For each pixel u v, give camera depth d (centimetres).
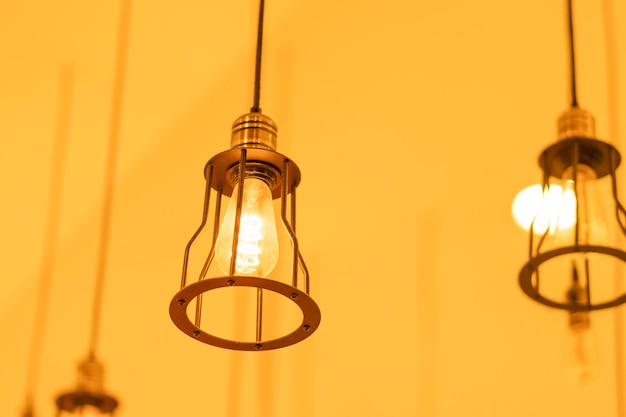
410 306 428
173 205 500
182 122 504
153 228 506
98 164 516
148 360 486
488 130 440
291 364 445
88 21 446
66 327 533
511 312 410
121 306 508
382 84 466
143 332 493
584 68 429
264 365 451
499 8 456
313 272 446
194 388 466
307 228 454
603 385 384
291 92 475
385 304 432
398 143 454
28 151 504
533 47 443
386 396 420
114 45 461
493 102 443
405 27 470
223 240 160
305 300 152
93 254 531
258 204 165
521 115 435
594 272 397
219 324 460
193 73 483
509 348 406
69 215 536
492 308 414
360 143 459
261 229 162
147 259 504
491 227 425
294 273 153
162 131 507
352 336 434
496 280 417
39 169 515
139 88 485
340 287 442
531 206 417
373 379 425
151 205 511
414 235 438
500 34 452
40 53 457
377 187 451
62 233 543
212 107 493
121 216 523
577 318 286
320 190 458
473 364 410
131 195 521
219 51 476
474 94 448
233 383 455
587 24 435
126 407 479
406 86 461
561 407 389
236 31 469
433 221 436
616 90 419
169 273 493
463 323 417
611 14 431
